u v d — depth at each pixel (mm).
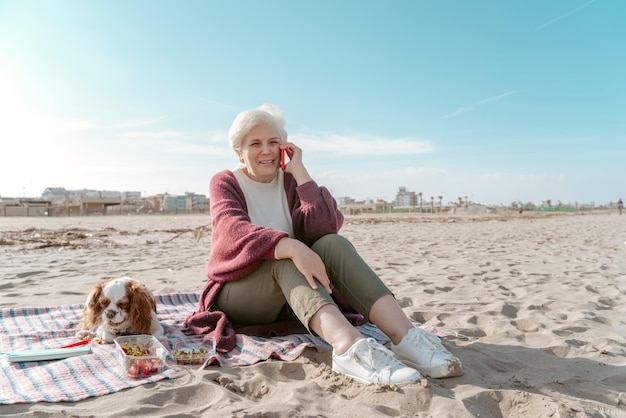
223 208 2938
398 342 2496
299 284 2518
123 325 2836
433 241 11789
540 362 2709
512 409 2068
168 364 2521
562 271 6480
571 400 2148
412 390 2127
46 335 3027
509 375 2477
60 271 6434
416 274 6191
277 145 3053
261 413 1926
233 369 2469
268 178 3146
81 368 2385
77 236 13500
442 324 3689
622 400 2168
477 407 2053
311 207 2900
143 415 1915
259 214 3104
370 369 2254
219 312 2975
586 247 10031
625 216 37938
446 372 2301
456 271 6453
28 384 2201
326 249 2697
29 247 9992
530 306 4266
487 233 15172
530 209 59250
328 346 2809
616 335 3326
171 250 9539
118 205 62781
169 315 3676
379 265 7078
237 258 2766
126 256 8383
